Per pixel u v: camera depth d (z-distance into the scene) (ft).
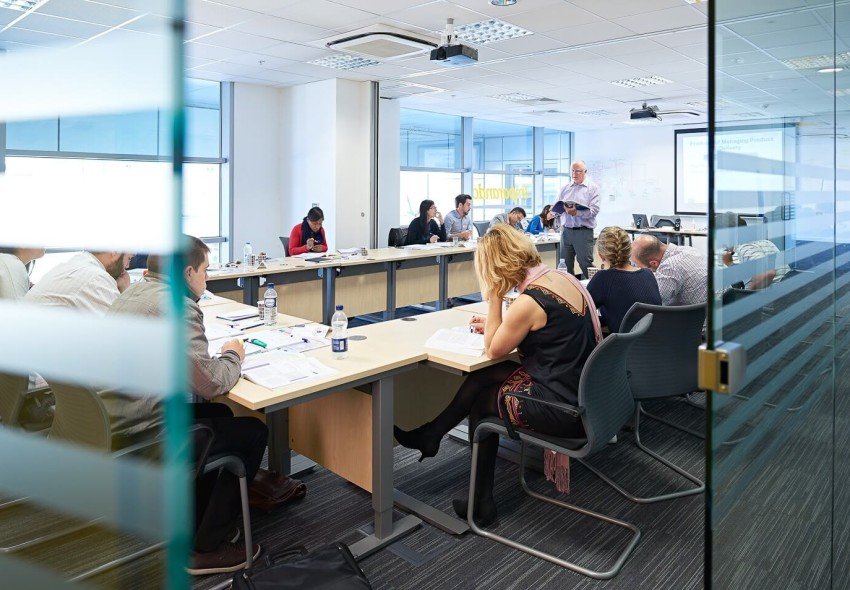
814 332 5.65
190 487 2.94
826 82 5.58
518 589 6.67
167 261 2.68
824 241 5.84
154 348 3.05
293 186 26.30
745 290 3.60
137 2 2.18
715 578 3.51
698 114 32.89
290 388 6.55
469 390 8.38
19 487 3.99
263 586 5.86
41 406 4.37
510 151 38.32
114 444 3.55
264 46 18.88
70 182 3.48
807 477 5.37
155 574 3.06
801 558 5.03
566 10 15.28
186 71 2.21
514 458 9.99
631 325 8.70
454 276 22.39
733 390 3.27
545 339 7.31
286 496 8.34
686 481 9.18
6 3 12.89
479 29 17.12
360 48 18.29
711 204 3.09
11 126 4.46
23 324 4.38
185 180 2.40
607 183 41.19
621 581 6.79
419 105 30.37
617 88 25.85
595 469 9.58
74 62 4.11
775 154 4.14
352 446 7.80
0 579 3.92
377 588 6.68
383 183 27.66
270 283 16.69
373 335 9.06
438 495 8.76
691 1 14.58
